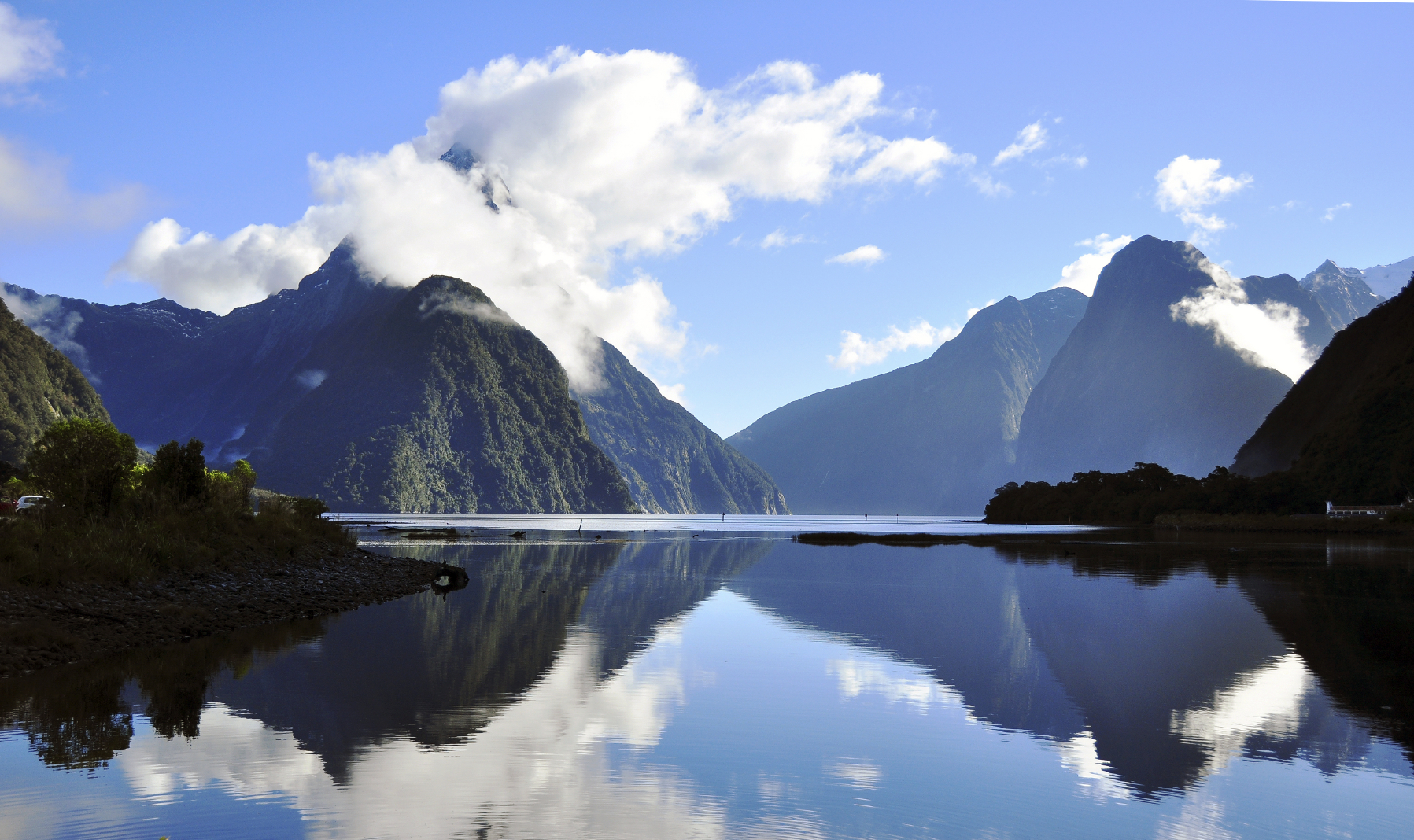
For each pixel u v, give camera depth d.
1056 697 21.41
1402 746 17.44
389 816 13.14
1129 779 15.46
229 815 13.07
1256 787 15.12
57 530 33.56
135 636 26.55
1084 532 133.38
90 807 13.34
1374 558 73.88
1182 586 49.09
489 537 113.44
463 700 20.27
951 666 25.17
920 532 136.50
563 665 24.70
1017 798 14.47
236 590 35.50
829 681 22.95
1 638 23.28
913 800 14.35
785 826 13.11
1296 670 24.83
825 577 55.34
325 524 61.78
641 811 13.61
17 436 192.75
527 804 13.76
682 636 30.50
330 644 27.22
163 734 17.16
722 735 17.84
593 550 86.00
